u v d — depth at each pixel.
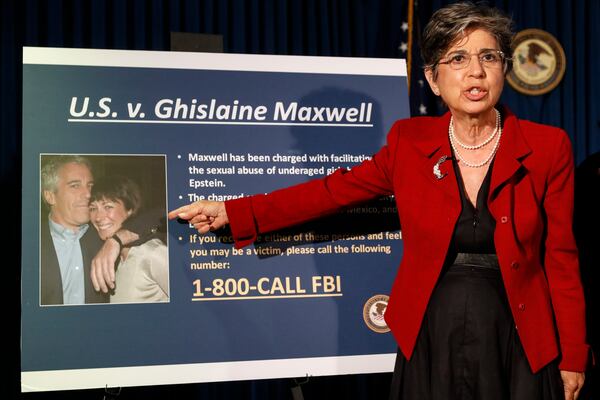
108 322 1.91
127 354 1.91
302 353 2.01
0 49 2.54
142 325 1.92
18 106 2.56
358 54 2.84
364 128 2.15
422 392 1.67
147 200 1.97
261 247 2.03
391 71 2.20
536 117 2.99
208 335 1.96
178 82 2.04
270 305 2.01
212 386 2.70
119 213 1.95
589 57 3.04
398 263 2.11
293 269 2.04
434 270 1.67
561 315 1.67
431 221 1.66
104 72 2.00
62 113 1.96
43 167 1.92
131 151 1.98
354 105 2.15
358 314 2.06
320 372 2.02
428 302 1.68
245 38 2.74
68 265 1.90
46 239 1.90
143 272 1.94
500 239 1.61
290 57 2.13
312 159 2.10
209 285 1.98
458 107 1.64
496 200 1.64
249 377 1.97
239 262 2.01
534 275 1.66
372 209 2.12
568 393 1.68
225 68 2.08
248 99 2.08
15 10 2.56
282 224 1.97
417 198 1.70
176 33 2.16
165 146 2.01
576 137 3.01
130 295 1.93
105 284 1.92
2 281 2.53
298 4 2.80
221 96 2.06
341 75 2.16
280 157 2.08
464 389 1.63
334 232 2.08
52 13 2.56
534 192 1.66
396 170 1.77
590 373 2.81
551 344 1.64
